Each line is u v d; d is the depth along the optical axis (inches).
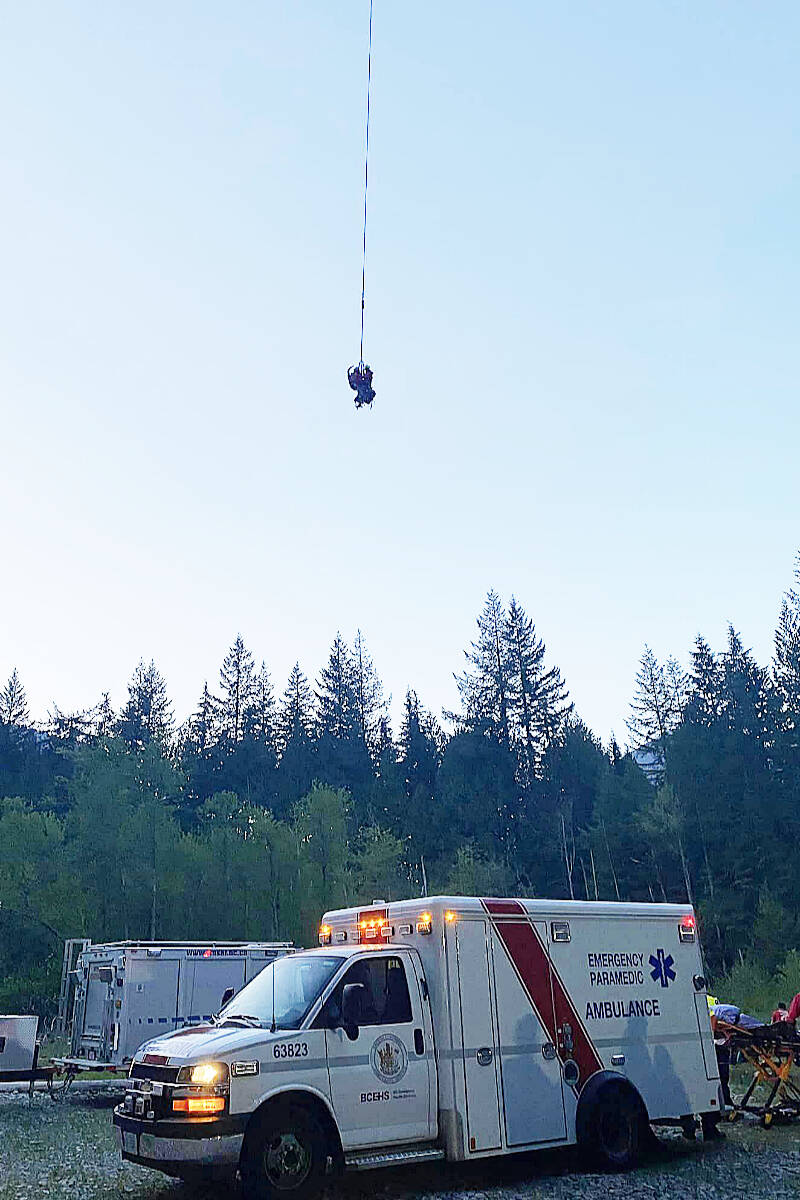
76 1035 738.2
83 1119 567.8
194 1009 718.5
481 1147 370.0
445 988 383.2
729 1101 516.4
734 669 3319.4
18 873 1808.6
